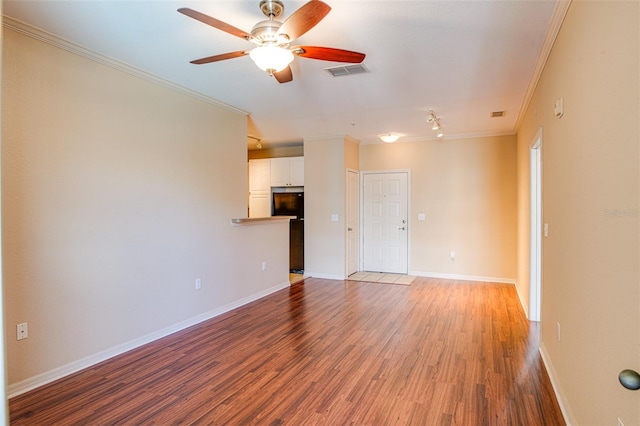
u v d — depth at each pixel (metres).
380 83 3.60
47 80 2.61
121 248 3.13
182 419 2.17
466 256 6.18
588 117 1.76
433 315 4.20
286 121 5.22
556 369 2.49
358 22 2.40
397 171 6.66
